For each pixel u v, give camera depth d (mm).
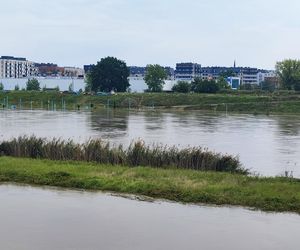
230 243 13531
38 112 93812
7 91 145625
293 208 17078
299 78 161250
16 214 16016
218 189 18891
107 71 153125
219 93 143125
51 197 18469
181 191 18797
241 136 49406
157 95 129750
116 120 71250
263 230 14773
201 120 75062
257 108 112000
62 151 25703
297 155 34969
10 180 21094
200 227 14961
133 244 13281
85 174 21266
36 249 12742
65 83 177625
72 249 12805
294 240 13898
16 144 26812
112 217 15898
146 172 21672
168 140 43500
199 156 24047
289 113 105875
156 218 15867
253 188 18969
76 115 83938
